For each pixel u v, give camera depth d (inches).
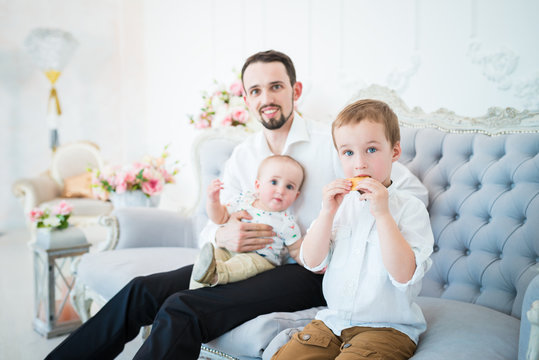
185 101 194.1
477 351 40.4
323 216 46.0
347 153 46.0
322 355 42.3
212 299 50.0
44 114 221.6
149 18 216.4
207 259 50.6
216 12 169.0
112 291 70.7
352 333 43.6
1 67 211.3
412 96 100.6
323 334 44.4
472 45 89.4
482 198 60.8
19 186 157.1
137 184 108.0
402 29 101.7
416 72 99.3
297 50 130.6
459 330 44.9
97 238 175.9
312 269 47.6
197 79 184.2
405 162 71.8
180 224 93.7
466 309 51.2
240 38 157.2
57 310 94.9
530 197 55.6
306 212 65.1
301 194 65.4
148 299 55.1
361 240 45.8
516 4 82.9
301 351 42.6
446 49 93.9
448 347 41.4
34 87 218.5
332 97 119.2
